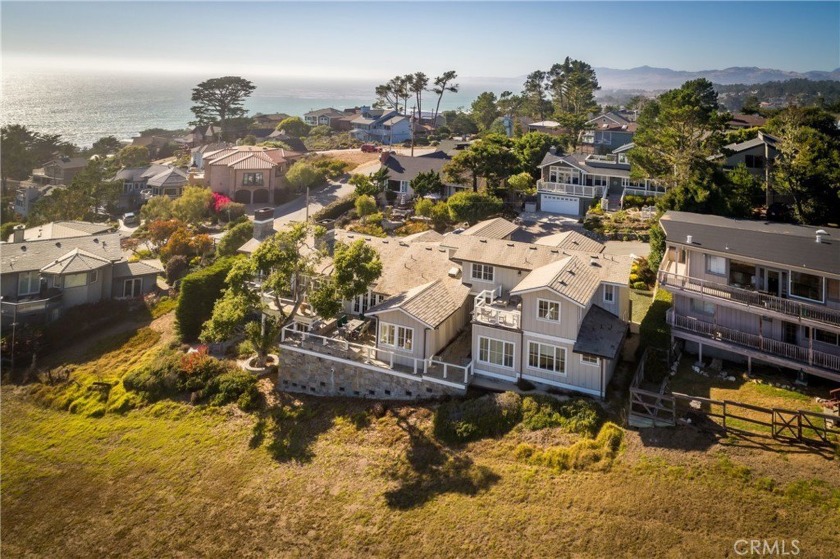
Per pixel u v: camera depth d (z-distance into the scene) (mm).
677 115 46594
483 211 54250
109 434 29188
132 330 41438
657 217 43469
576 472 21828
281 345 31969
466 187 65812
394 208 65562
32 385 34188
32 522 22891
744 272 28375
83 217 70500
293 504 22875
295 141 118000
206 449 27344
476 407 25984
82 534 22156
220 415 30094
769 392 25125
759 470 20234
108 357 37562
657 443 22484
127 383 33062
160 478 25375
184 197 69062
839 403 23062
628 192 59938
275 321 34094
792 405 23906
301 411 29516
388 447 25562
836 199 40344
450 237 37594
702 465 20891
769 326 27656
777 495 19094
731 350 27250
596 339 26750
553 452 22797
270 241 33344
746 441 21781
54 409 32031
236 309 31719
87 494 24516
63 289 43250
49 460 27141
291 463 25547
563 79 126250
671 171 50062
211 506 23281
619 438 23000
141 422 30188
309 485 23922
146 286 48719
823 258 26172
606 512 19656
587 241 37469
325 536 20938
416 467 23938
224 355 36062
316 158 97438
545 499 20797
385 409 28344
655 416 23531
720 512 18828
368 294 35469
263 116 153250
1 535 22188
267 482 24422
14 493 24594
